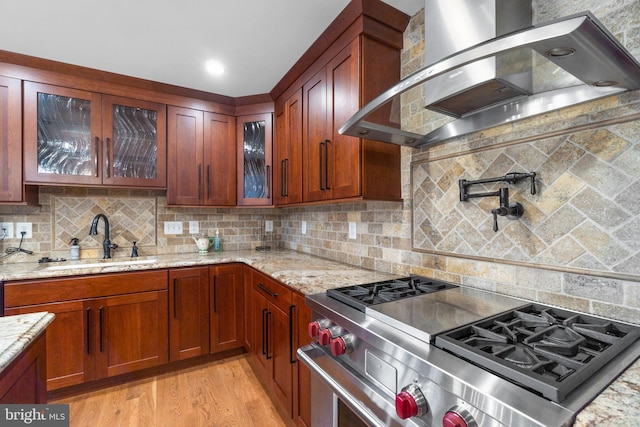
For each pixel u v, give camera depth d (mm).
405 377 844
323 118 1851
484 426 625
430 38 1275
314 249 2572
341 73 1687
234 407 1906
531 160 1146
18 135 1988
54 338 1903
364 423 1040
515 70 1046
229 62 2074
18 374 894
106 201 2529
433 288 1357
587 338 833
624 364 688
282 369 1734
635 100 900
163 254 2715
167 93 2457
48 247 2332
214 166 2633
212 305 2416
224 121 2674
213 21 1632
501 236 1244
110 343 2062
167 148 2465
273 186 2611
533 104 1114
